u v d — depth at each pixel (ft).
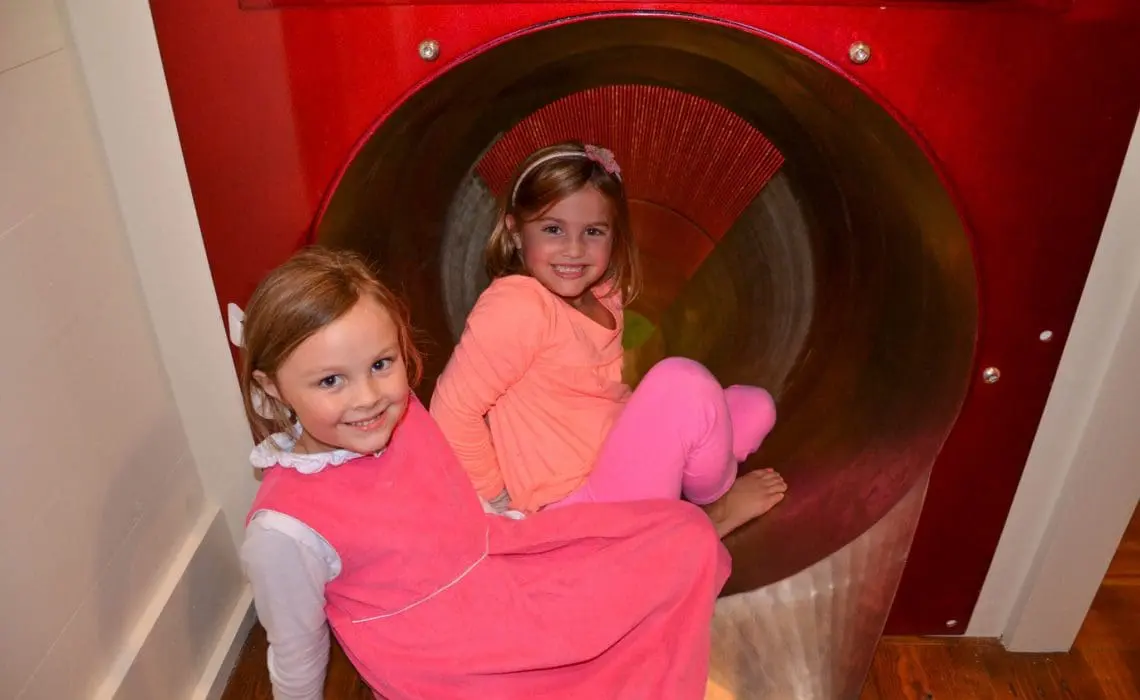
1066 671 3.66
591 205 3.18
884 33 2.61
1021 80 2.65
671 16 2.65
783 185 3.79
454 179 3.75
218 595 3.68
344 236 3.12
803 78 3.01
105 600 2.95
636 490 3.12
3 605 2.44
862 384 3.63
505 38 2.68
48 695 2.65
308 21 2.63
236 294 3.07
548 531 2.92
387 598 2.71
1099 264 2.92
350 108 2.75
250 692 3.60
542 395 3.37
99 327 2.90
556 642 2.76
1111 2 2.52
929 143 2.75
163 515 3.32
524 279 3.29
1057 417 3.22
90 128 2.82
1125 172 2.78
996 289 2.97
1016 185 2.80
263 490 2.63
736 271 4.04
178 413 3.43
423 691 2.70
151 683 3.17
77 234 2.77
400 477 2.73
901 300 3.43
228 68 2.68
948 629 3.80
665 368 3.14
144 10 2.66
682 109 3.64
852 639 3.31
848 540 3.27
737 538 3.60
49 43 2.61
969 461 3.32
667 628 2.89
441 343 3.84
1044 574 3.48
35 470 2.58
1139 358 2.99
